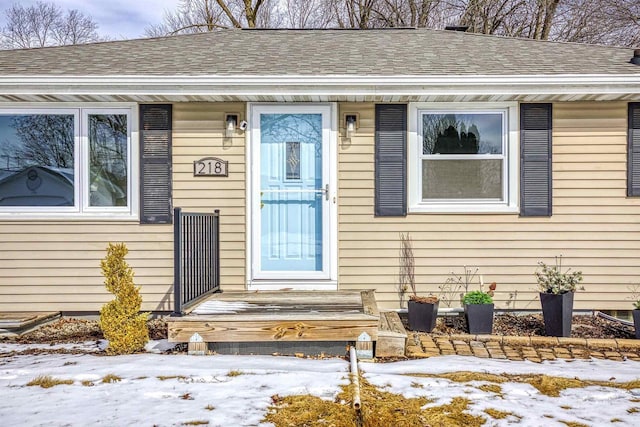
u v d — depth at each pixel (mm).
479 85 5168
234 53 6215
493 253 5617
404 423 2898
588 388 3445
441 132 5672
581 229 5582
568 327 4832
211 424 2842
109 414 2959
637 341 4520
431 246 5637
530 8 16438
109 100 5508
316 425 2863
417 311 5043
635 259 5559
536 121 5570
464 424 2889
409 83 5168
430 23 17484
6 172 5648
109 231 5617
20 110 5598
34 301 5594
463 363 3984
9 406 3074
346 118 5625
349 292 5398
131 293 4324
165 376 3602
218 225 5562
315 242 5742
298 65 5605
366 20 17906
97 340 4754
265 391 3326
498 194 5672
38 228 5594
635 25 15453
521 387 3449
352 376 3590
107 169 5672
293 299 4973
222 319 4176
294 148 5727
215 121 5641
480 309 4895
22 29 24031
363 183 5656
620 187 5559
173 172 5629
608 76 5062
